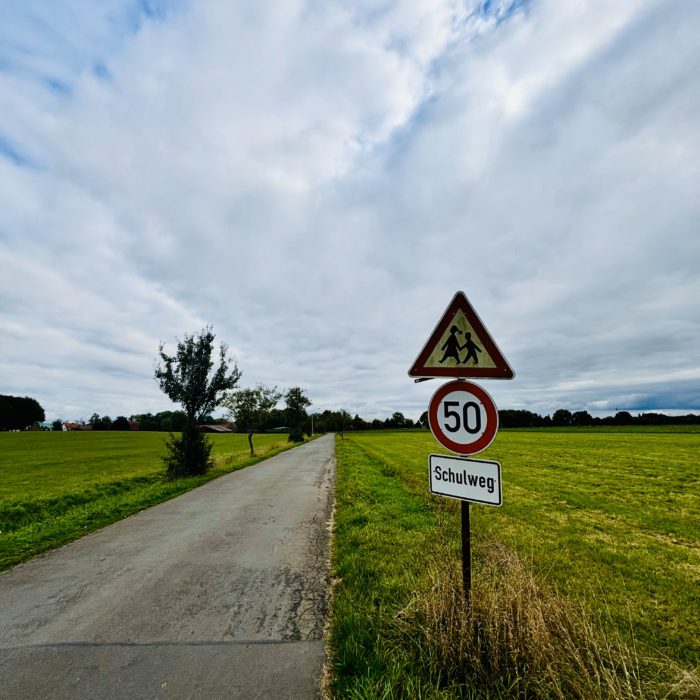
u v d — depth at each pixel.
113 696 2.84
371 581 4.70
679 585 4.92
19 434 66.88
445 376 3.40
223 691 2.88
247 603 4.41
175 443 15.94
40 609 4.32
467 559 3.16
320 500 10.62
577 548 6.36
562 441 37.91
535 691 2.62
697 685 2.65
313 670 3.14
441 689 2.73
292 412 51.84
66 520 8.49
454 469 3.30
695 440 38.34
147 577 5.25
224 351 16.92
